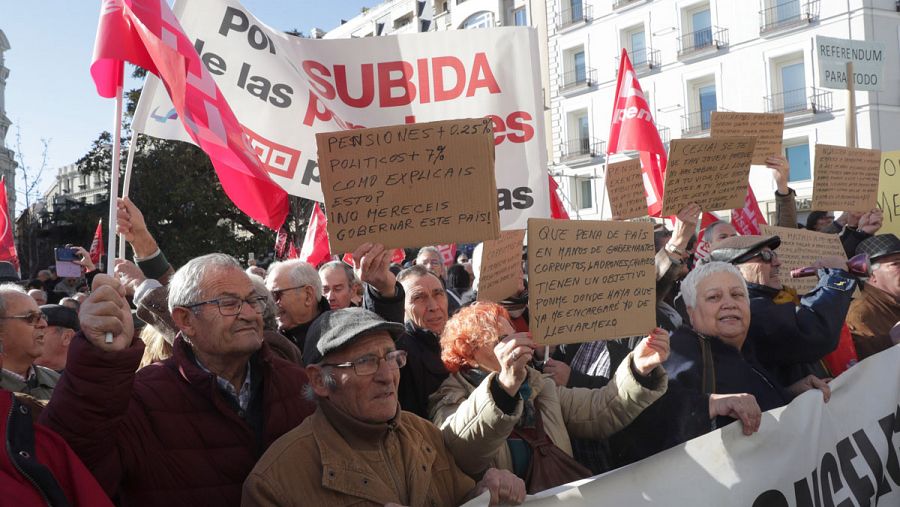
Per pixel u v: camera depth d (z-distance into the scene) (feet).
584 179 108.06
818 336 11.03
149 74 11.96
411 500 7.38
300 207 93.09
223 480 7.88
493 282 13.38
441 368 11.60
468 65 14.03
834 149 17.63
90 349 6.61
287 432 7.84
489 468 8.05
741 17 89.45
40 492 6.03
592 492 7.79
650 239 8.56
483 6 136.56
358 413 7.32
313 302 12.98
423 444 7.86
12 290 11.26
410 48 13.98
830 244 15.55
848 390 10.06
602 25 104.01
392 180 8.91
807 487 9.05
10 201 98.53
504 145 14.03
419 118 14.01
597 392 9.41
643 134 19.40
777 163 17.34
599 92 104.94
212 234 87.25
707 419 8.82
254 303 8.30
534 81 14.08
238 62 13.48
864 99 80.02
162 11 10.39
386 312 10.56
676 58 95.71
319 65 13.88
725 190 12.73
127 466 7.56
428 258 23.56
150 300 10.00
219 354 8.09
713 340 10.19
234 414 8.11
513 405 7.64
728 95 91.25
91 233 87.30
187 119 10.95
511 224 13.84
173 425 7.84
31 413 6.45
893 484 10.21
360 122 13.91
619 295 8.36
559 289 8.07
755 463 8.68
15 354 11.00
